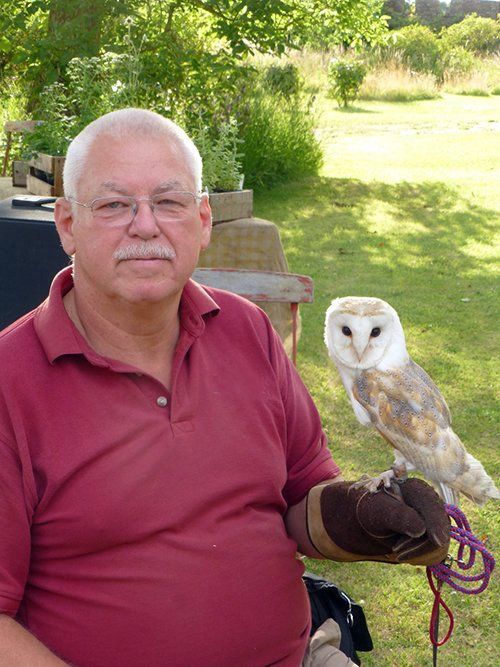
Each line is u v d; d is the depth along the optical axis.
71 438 1.71
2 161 8.93
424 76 24.62
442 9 38.28
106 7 9.03
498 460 4.38
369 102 22.41
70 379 1.75
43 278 3.31
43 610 1.77
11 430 1.69
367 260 8.40
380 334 1.84
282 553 1.91
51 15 9.29
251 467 1.87
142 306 1.77
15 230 3.28
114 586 1.73
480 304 7.02
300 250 8.74
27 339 1.77
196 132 6.58
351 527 1.85
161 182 1.76
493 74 26.67
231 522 1.83
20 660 1.60
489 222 9.99
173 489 1.76
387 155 14.48
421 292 7.36
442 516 1.69
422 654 3.07
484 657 3.06
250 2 9.63
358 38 13.56
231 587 1.81
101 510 1.70
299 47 10.58
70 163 1.81
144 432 1.76
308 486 2.11
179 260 1.78
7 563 1.66
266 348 2.05
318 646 2.09
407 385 1.82
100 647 1.75
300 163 12.30
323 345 6.04
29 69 9.33
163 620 1.74
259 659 1.86
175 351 1.90
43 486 1.70
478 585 3.42
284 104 12.78
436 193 11.55
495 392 5.26
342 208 10.67
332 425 4.80
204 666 1.78
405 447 1.81
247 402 1.92
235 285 3.47
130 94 7.12
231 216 5.48
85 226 1.77
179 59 9.45
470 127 17.72
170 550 1.75
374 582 3.46
